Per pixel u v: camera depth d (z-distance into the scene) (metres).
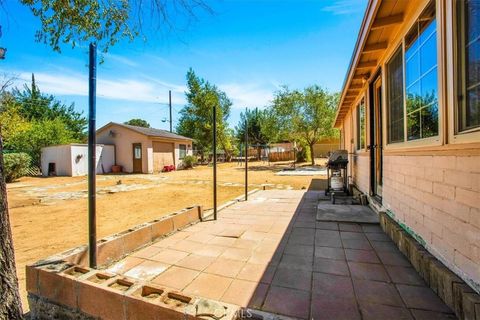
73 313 1.79
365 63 4.25
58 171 14.28
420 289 1.97
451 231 1.86
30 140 14.87
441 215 2.01
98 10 2.70
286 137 20.78
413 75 2.62
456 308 1.64
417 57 2.50
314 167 18.44
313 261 2.54
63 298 1.83
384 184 3.67
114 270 2.39
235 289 2.04
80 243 3.70
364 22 2.97
